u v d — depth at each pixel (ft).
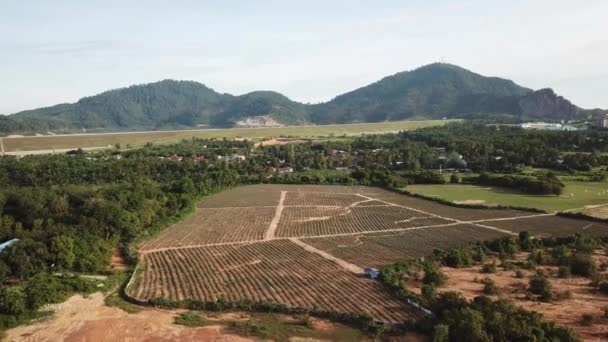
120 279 243.19
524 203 447.01
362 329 184.65
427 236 341.41
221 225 381.40
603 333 179.22
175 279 248.11
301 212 433.07
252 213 429.38
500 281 239.30
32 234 291.17
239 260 285.23
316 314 198.39
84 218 317.01
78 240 264.52
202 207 459.32
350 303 211.82
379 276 246.68
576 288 229.04
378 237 341.41
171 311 202.39
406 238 337.11
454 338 167.73
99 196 389.80
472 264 271.90
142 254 298.35
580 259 252.83
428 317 186.91
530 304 208.44
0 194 381.19
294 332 182.19
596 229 352.69
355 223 387.34
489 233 345.51
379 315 197.47
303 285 237.86
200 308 205.46
